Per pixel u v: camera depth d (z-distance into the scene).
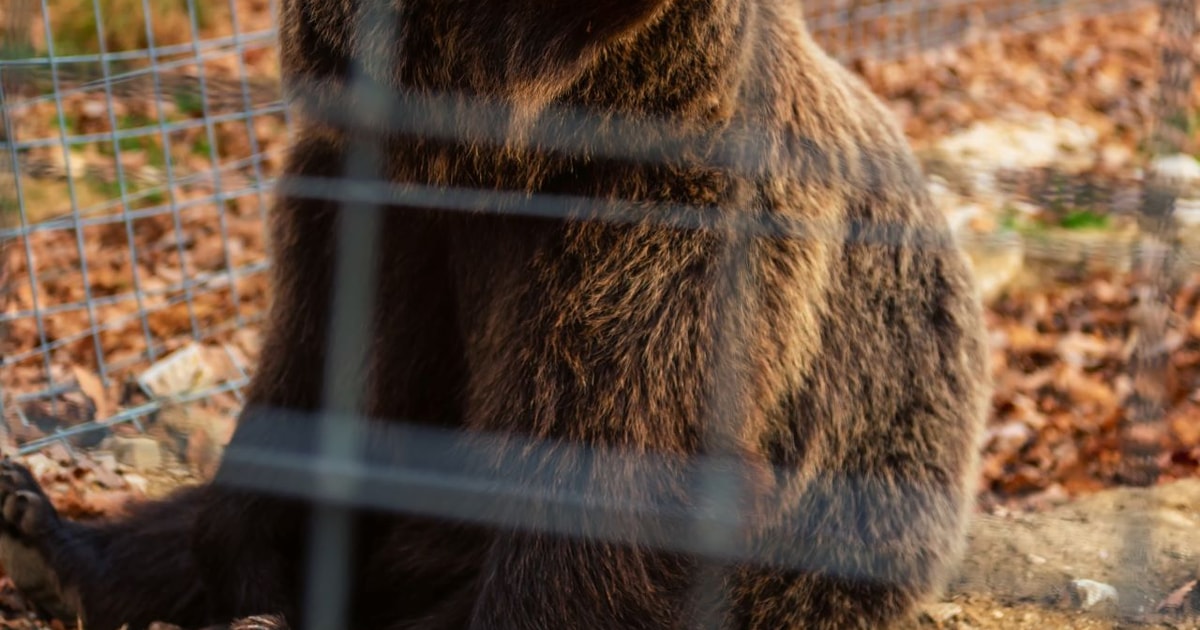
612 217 3.54
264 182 6.83
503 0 3.41
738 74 3.59
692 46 3.46
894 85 11.88
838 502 4.09
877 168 4.14
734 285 3.59
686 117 3.51
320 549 4.13
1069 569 4.66
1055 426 6.65
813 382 3.91
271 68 8.89
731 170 3.58
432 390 4.07
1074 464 6.25
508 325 3.66
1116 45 13.47
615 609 3.58
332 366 3.94
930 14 13.45
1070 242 4.09
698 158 3.55
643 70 3.47
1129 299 7.93
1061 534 4.95
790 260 3.72
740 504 3.62
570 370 3.54
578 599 3.57
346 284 3.83
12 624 4.44
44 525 4.41
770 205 3.69
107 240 7.85
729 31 3.52
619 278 3.54
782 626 4.07
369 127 3.60
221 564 4.13
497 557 3.65
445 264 3.93
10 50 5.02
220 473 4.16
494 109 3.51
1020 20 13.75
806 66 3.98
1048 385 7.11
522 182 3.58
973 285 4.47
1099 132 11.22
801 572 4.05
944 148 10.04
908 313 4.18
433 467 4.00
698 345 3.54
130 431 5.63
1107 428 6.59
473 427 3.73
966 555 4.76
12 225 5.90
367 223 3.78
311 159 3.95
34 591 4.51
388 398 4.02
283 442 4.10
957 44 12.98
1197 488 5.33
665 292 3.53
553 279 3.57
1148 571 4.18
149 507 4.68
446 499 3.94
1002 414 6.77
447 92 3.53
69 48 8.79
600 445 3.53
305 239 3.99
